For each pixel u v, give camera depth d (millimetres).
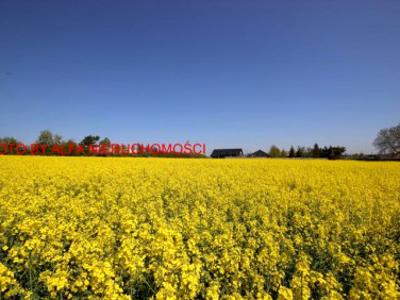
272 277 5551
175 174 19812
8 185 13922
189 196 13141
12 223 7961
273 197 12633
